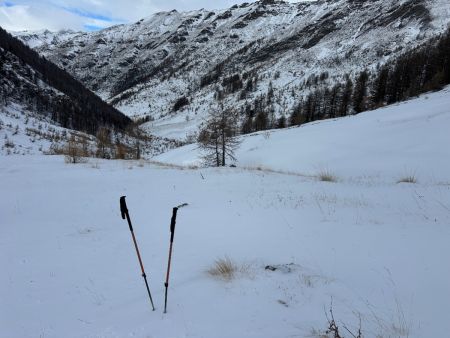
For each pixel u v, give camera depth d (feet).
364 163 80.23
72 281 17.29
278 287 14.47
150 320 12.73
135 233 25.68
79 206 35.68
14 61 513.45
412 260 16.52
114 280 17.17
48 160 70.23
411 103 164.35
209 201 35.99
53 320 13.56
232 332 11.38
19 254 21.48
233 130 104.83
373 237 20.33
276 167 98.02
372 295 13.58
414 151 81.15
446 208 27.07
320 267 16.62
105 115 547.90
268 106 578.66
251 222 26.23
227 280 15.55
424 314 11.97
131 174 55.98
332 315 12.03
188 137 568.00
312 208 29.48
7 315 14.12
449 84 232.53
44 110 461.78
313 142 116.26
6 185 46.11
